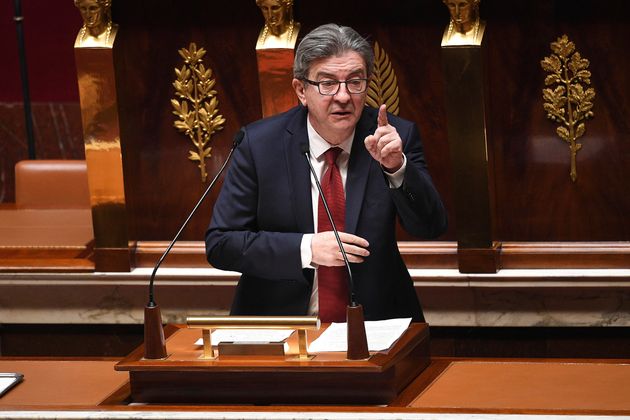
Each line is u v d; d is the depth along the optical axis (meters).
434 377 9.98
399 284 11.47
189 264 15.27
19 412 9.29
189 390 9.66
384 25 14.39
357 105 10.57
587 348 14.76
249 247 10.91
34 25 23.64
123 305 15.69
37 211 18.19
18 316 15.98
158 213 15.35
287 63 14.12
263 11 14.11
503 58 14.26
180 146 15.15
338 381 9.41
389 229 11.21
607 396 9.32
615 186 14.27
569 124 14.23
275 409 9.08
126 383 10.27
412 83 14.46
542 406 9.16
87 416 9.13
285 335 10.02
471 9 13.66
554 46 14.09
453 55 13.75
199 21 14.80
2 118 24.09
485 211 14.10
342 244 10.08
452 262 14.55
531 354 14.93
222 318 9.66
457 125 13.94
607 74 14.03
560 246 14.40
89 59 14.55
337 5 14.45
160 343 9.82
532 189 14.48
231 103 14.95
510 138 14.43
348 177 11.12
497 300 14.58
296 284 11.20
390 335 9.95
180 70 14.94
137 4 14.83
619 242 14.30
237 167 11.41
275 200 11.23
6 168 24.30
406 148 11.19
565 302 14.42
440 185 14.64
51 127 23.98
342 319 11.10
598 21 13.92
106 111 14.73
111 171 14.94
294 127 11.33
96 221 15.16
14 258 15.79
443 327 15.06
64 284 15.47
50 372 10.66
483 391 9.57
